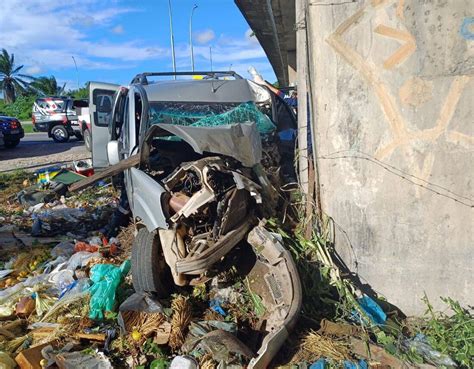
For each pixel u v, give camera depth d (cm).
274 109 592
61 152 1772
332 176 398
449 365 313
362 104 379
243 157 393
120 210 646
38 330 379
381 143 379
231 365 303
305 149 431
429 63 358
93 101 811
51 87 7062
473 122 357
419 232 380
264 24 1223
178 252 363
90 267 472
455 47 351
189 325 346
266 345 306
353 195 393
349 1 369
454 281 380
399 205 382
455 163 364
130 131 517
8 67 6844
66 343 354
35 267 526
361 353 321
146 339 340
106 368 321
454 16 347
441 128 363
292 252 388
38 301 424
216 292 395
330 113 390
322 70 387
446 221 374
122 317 352
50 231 678
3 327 387
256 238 377
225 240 361
